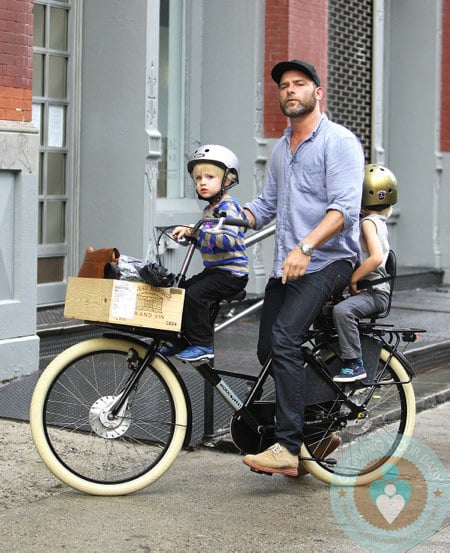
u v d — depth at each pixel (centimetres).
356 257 718
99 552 588
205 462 788
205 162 696
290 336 688
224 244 681
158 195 1368
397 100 1878
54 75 1217
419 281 1788
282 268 682
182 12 1398
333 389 723
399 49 1869
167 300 670
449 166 1866
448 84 1856
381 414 766
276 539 620
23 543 600
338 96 1609
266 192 741
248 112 1406
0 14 965
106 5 1218
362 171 700
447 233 1872
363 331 736
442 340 1218
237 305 1331
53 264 1223
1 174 974
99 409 691
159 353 698
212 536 621
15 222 990
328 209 683
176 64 1394
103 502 680
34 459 773
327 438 735
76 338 1098
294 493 715
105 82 1223
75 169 1238
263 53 1409
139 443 707
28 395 936
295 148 713
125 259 676
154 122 1223
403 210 1878
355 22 1644
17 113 988
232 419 709
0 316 970
